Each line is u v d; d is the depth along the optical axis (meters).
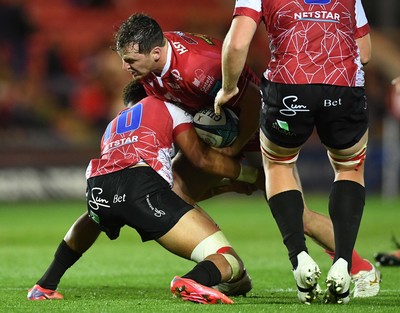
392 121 68.25
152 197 18.77
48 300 19.33
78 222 19.95
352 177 18.48
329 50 17.53
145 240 19.02
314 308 17.03
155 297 20.20
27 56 78.75
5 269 27.84
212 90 19.88
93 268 28.22
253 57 75.25
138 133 19.44
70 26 80.31
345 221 17.89
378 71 76.38
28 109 74.31
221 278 18.27
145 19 19.41
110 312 16.84
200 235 18.59
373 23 80.00
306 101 17.44
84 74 76.75
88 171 19.56
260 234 42.03
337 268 17.17
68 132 73.50
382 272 25.31
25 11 79.75
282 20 17.64
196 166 20.28
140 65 19.50
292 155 18.41
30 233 43.41
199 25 79.31
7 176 66.88
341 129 17.92
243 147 21.20
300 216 18.06
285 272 26.41
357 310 16.81
